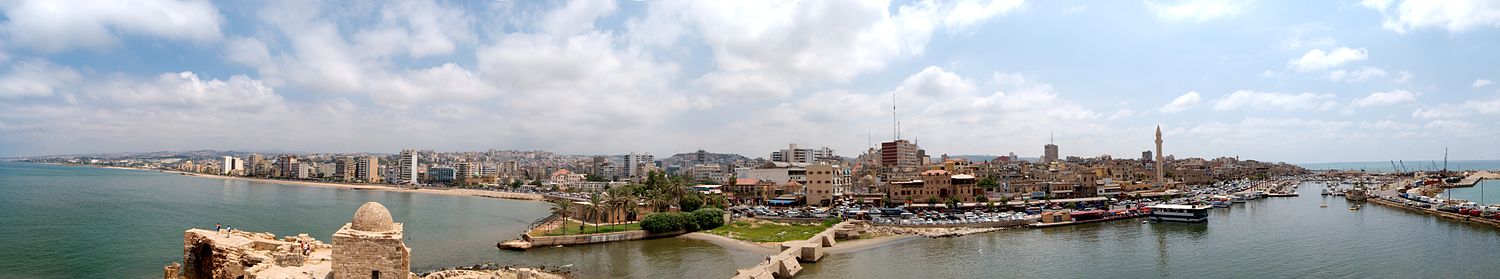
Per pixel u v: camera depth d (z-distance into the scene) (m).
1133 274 104.94
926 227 161.75
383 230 56.50
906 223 165.00
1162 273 105.62
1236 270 107.62
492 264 109.44
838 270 107.31
